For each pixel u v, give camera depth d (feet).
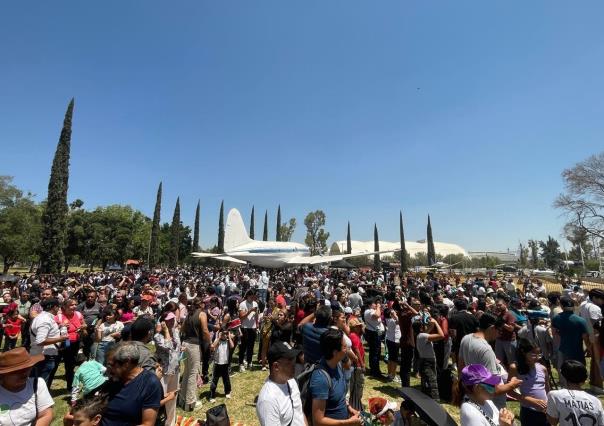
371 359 30.73
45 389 12.00
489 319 16.47
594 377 25.34
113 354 10.68
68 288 53.31
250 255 132.57
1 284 54.08
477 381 10.34
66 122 129.18
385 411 14.61
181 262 270.87
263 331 33.83
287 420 10.05
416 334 25.09
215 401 24.76
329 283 77.25
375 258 238.89
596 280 125.59
